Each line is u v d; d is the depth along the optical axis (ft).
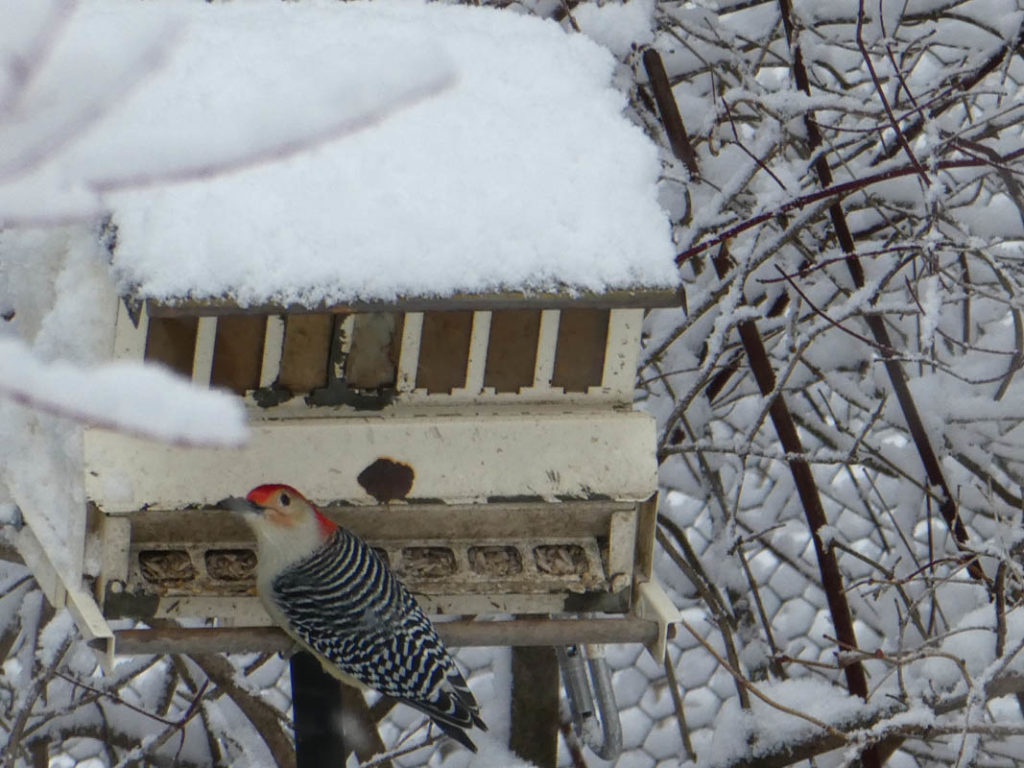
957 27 39.09
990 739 35.35
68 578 25.03
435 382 25.99
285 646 25.68
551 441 25.81
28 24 7.57
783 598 41.96
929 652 27.37
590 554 27.30
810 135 34.47
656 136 36.94
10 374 7.62
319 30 26.37
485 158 24.57
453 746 39.22
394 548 27.40
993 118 32.32
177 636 24.39
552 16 35.06
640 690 41.55
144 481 24.81
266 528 25.16
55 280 26.94
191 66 23.85
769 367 32.86
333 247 23.04
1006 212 38.40
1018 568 28.89
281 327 25.22
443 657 25.59
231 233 22.86
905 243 30.76
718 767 33.65
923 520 38.86
